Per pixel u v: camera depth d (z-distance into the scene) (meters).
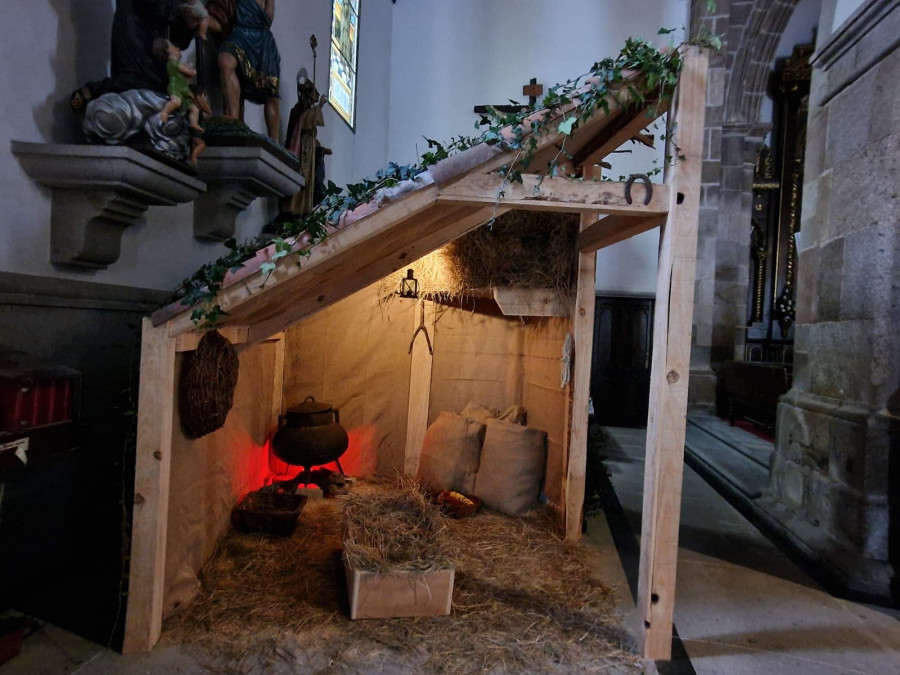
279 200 4.10
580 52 7.75
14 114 1.93
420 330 3.92
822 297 3.31
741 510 3.89
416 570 2.17
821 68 3.44
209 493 2.59
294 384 3.97
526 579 2.56
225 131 2.86
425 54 8.00
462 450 3.58
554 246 3.14
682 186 1.88
